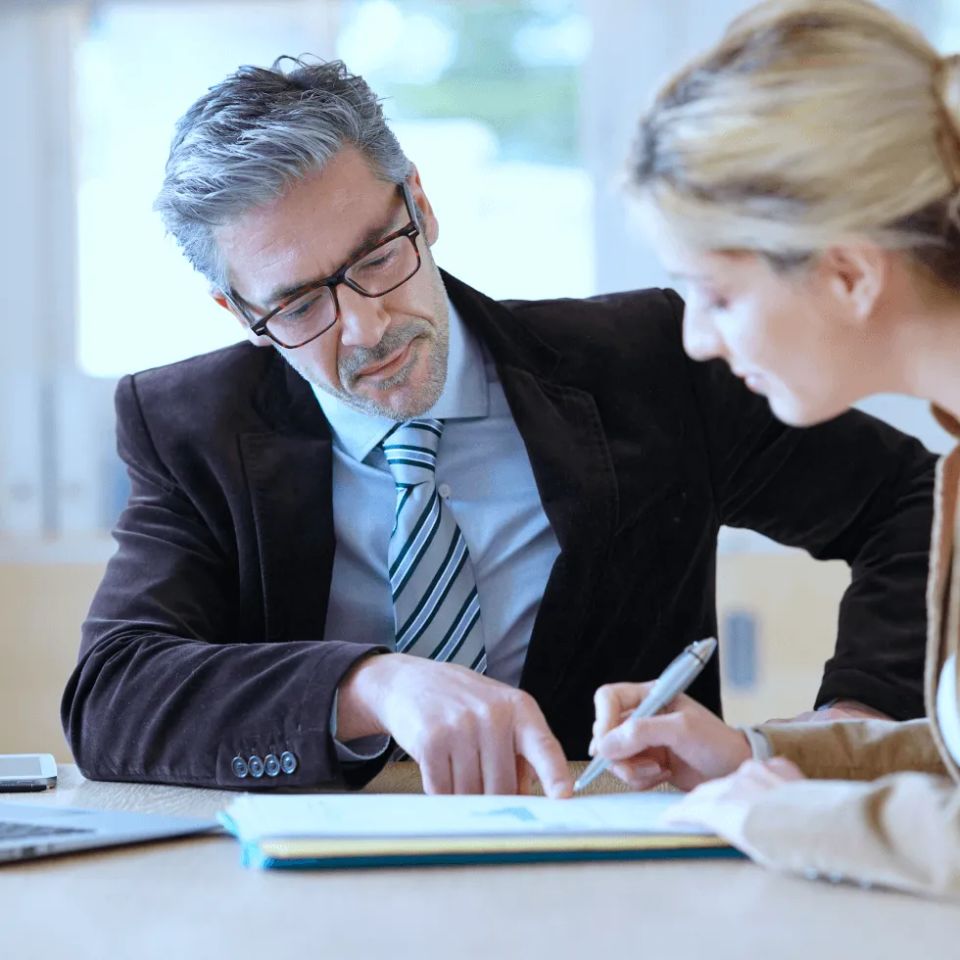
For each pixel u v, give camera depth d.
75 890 1.09
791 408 1.18
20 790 1.63
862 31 1.12
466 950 0.91
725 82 1.12
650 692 1.40
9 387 3.53
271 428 1.99
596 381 2.03
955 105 1.10
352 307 1.79
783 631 3.43
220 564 1.97
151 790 1.63
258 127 1.75
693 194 1.12
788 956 0.89
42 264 3.54
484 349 2.04
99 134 3.55
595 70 3.53
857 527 2.05
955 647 1.20
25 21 3.51
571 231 3.55
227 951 0.92
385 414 1.88
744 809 1.12
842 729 1.35
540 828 1.18
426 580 1.92
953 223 1.10
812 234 1.09
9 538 3.52
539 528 1.97
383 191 1.80
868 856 1.03
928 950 0.90
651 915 0.99
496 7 3.52
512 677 1.96
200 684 1.64
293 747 1.55
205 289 3.56
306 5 3.52
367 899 1.04
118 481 3.55
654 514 1.99
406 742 1.46
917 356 1.14
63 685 3.50
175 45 3.54
